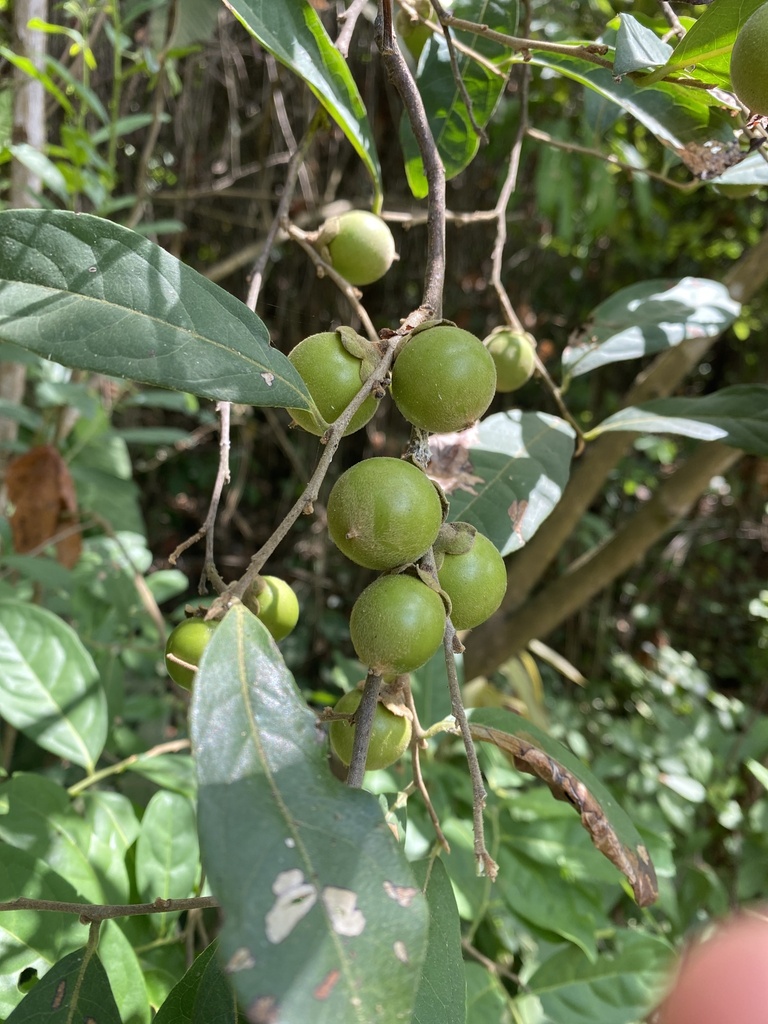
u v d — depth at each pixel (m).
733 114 0.18
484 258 0.66
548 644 0.78
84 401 0.33
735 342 0.88
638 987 0.27
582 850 0.29
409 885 0.09
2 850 0.18
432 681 0.30
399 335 0.13
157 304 0.12
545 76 0.50
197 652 0.15
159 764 0.25
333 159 0.56
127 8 0.43
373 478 0.12
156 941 0.21
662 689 0.70
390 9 0.16
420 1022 0.14
